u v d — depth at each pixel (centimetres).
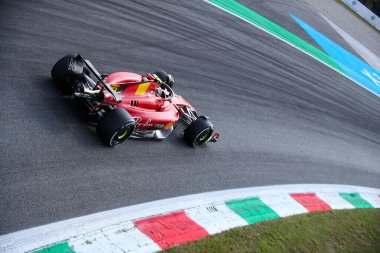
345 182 4841
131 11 4866
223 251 2503
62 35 3559
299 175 4294
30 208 2075
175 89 4056
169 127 3331
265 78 5900
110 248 2089
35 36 3316
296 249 2988
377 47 13850
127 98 2867
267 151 4262
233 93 4828
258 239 2833
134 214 2420
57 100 2800
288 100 5759
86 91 2592
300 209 3628
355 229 3816
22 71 2875
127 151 2878
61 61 2772
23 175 2206
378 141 6619
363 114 7256
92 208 2291
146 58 4147
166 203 2691
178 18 5644
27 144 2383
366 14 17112
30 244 1894
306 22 10450
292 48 7962
